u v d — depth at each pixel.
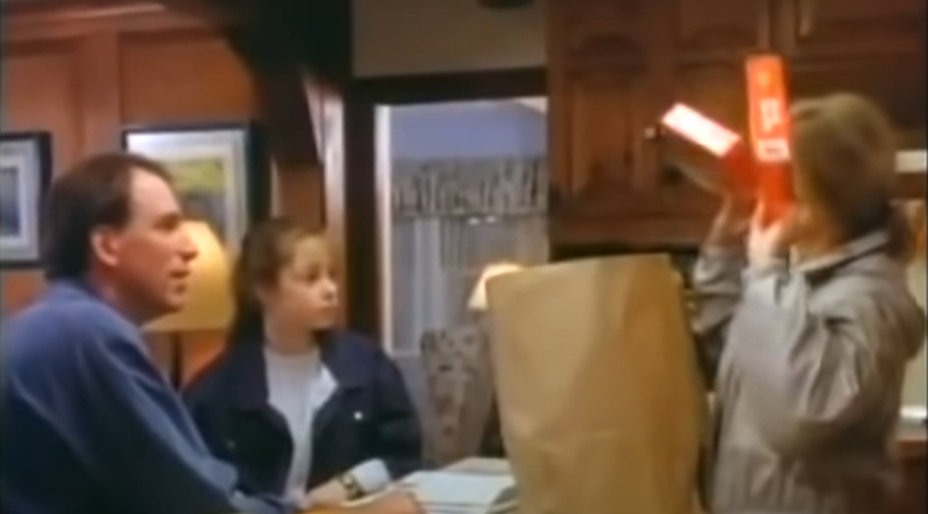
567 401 3.27
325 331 3.55
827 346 3.01
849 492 2.99
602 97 3.34
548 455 3.28
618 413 3.24
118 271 3.42
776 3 3.07
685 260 3.22
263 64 3.49
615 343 3.24
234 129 3.54
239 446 3.50
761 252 3.09
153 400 3.43
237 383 3.54
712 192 3.19
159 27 3.49
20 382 3.25
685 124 3.22
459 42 3.45
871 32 2.93
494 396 3.37
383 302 3.50
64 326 3.30
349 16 3.49
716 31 3.21
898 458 2.98
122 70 3.43
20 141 3.34
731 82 3.19
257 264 3.54
